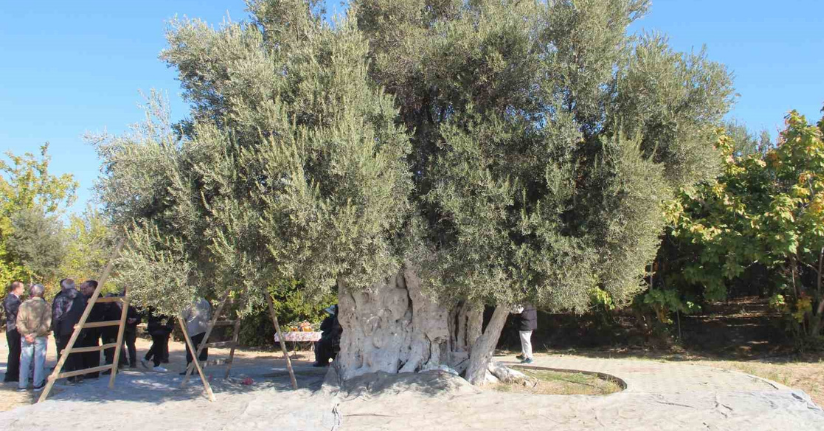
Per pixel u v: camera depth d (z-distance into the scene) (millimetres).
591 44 7160
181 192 6621
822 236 10773
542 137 7062
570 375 9875
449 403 7238
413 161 7859
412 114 8656
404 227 7551
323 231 6430
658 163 7074
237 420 6738
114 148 7430
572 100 7289
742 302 17219
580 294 6805
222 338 16375
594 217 6738
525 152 7293
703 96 6984
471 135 7156
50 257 20422
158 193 6977
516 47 7410
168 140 7074
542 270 6605
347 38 7438
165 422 6762
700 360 12172
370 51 8578
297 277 7043
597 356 13164
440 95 8008
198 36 7891
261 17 8594
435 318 8734
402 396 7496
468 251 6816
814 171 11344
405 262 7633
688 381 8953
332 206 6488
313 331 13344
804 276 12617
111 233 7398
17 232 19953
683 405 7156
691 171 7281
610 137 6938
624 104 7066
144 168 6895
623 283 7113
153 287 6453
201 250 6988
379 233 6953
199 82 7918
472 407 7109
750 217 11336
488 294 6910
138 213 7027
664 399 7469
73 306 9273
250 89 7191
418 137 8219
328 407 7336
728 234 11555
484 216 6707
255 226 6516
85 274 21203
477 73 7539
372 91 7965
